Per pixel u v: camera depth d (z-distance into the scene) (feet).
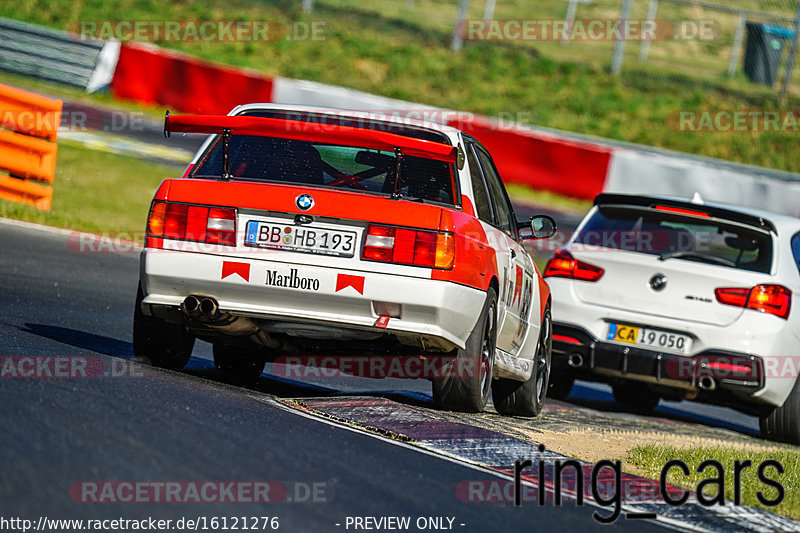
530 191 268.41
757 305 96.07
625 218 103.04
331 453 54.49
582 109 366.02
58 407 53.47
